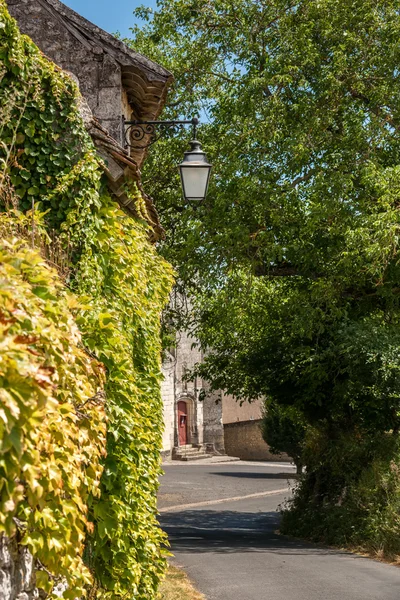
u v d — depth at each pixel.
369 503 14.29
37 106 6.06
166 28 18.19
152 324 8.10
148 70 10.25
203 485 33.66
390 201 13.92
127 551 6.14
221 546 14.93
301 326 15.00
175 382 48.97
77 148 6.21
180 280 17.70
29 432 3.08
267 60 15.52
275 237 15.68
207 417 50.59
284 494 30.95
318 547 14.88
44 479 3.40
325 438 17.75
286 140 15.08
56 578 3.90
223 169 15.77
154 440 7.64
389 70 15.45
